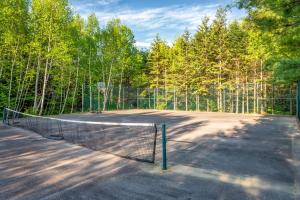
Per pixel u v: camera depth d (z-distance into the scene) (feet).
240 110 117.50
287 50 36.29
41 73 112.98
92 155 31.53
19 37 95.35
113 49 134.92
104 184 21.49
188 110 126.72
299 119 64.59
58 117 87.86
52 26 101.50
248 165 26.63
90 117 86.74
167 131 50.70
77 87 132.98
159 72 153.28
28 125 64.54
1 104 101.04
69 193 19.67
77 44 124.16
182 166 26.50
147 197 18.79
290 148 34.24
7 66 100.22
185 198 18.57
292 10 26.20
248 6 28.12
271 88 104.63
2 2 90.99
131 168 25.91
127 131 51.11
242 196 18.80
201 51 128.88
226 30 127.75
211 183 21.53
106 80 141.18
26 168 26.37
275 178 22.56
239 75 121.49
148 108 136.46
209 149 34.22
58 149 35.42
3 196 19.25
